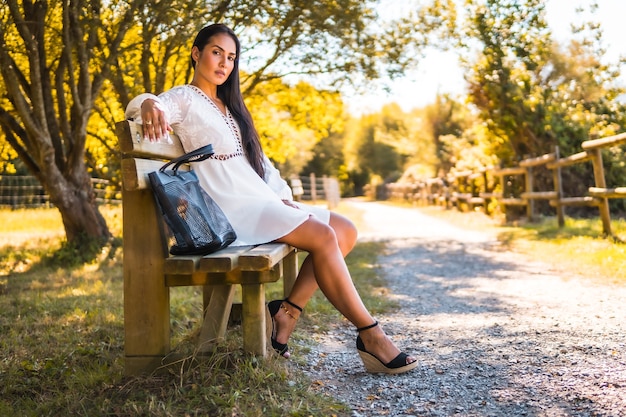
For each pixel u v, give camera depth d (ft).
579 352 9.85
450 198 58.49
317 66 29.63
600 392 7.91
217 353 8.45
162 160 8.91
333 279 8.84
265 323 9.41
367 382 8.76
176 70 29.84
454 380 8.74
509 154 42.06
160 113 8.07
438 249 27.86
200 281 8.38
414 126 78.43
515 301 14.97
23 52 20.86
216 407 7.38
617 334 10.91
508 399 7.89
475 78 40.88
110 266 23.53
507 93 39.37
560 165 31.53
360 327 9.07
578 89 40.52
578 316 12.70
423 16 29.66
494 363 9.50
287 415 7.29
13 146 25.44
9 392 8.64
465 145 62.39
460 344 10.88
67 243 25.49
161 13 18.95
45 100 25.11
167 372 8.31
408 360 9.11
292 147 44.68
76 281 19.34
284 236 8.71
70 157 25.82
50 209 60.44
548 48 39.24
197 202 8.25
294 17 25.20
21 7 20.11
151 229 8.25
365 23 27.50
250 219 8.84
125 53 22.79
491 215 45.50
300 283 9.51
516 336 11.21
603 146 26.05
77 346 10.85
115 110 32.65
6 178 70.13
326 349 10.71
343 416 7.47
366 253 26.99
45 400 8.23
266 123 40.68
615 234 25.63
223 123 9.28
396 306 15.01
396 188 99.45
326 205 81.20
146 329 8.34
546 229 31.50
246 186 9.11
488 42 39.37
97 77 22.25
